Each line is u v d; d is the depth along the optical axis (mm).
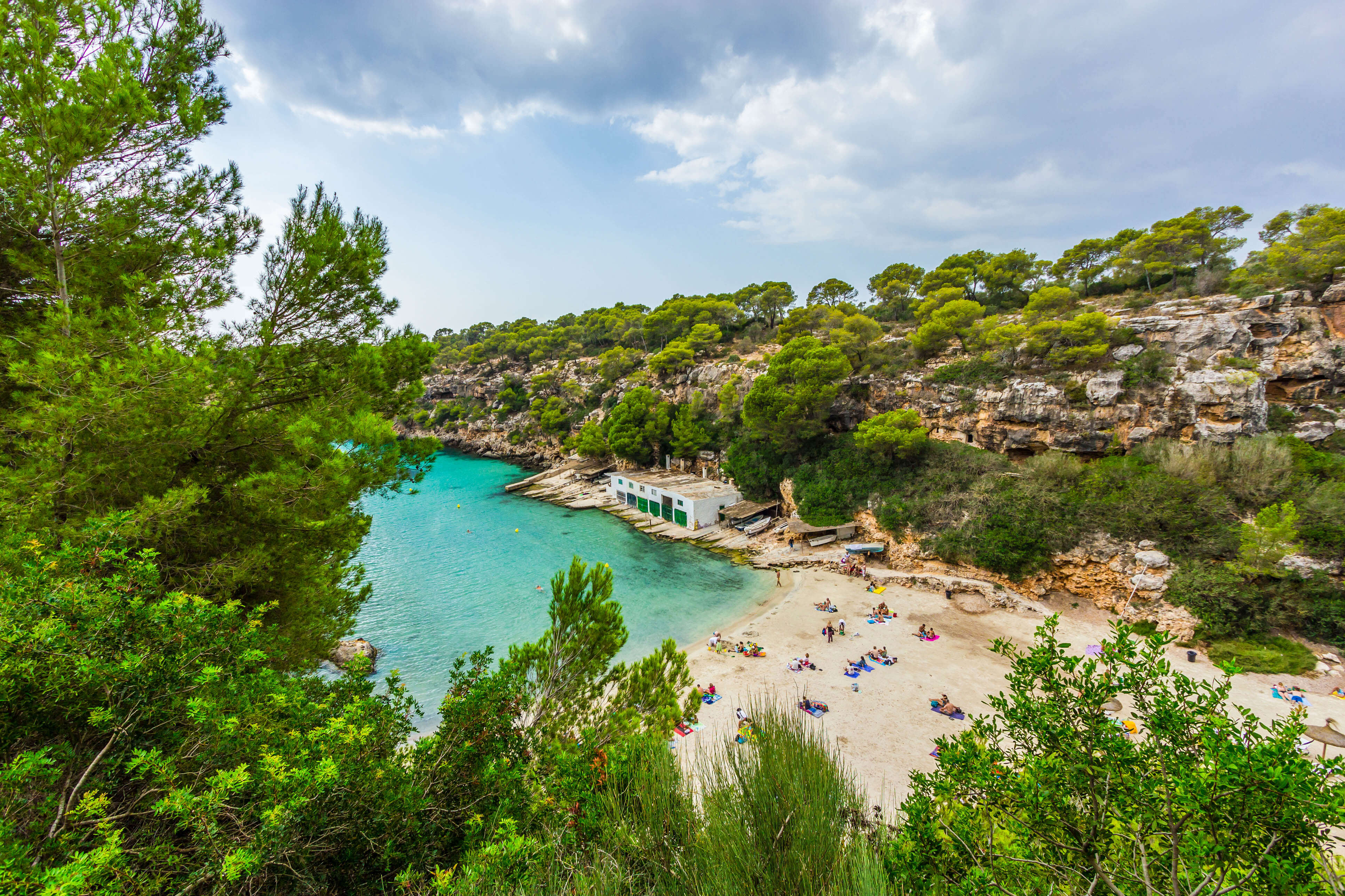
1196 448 32781
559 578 10500
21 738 4473
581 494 68625
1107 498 33469
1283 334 35406
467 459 99000
